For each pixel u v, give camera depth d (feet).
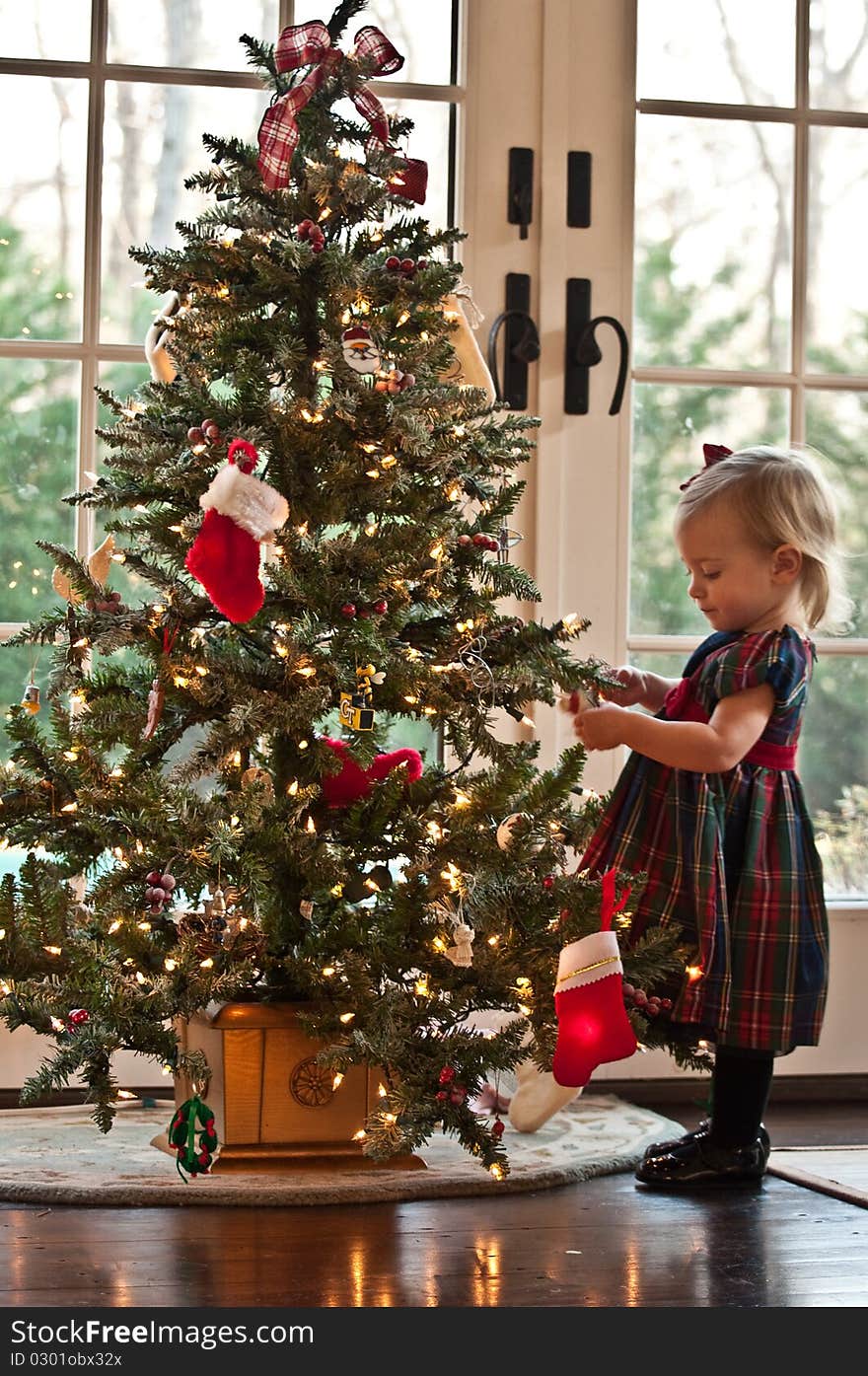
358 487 5.39
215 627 5.63
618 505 7.27
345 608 5.08
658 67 7.37
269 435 5.26
